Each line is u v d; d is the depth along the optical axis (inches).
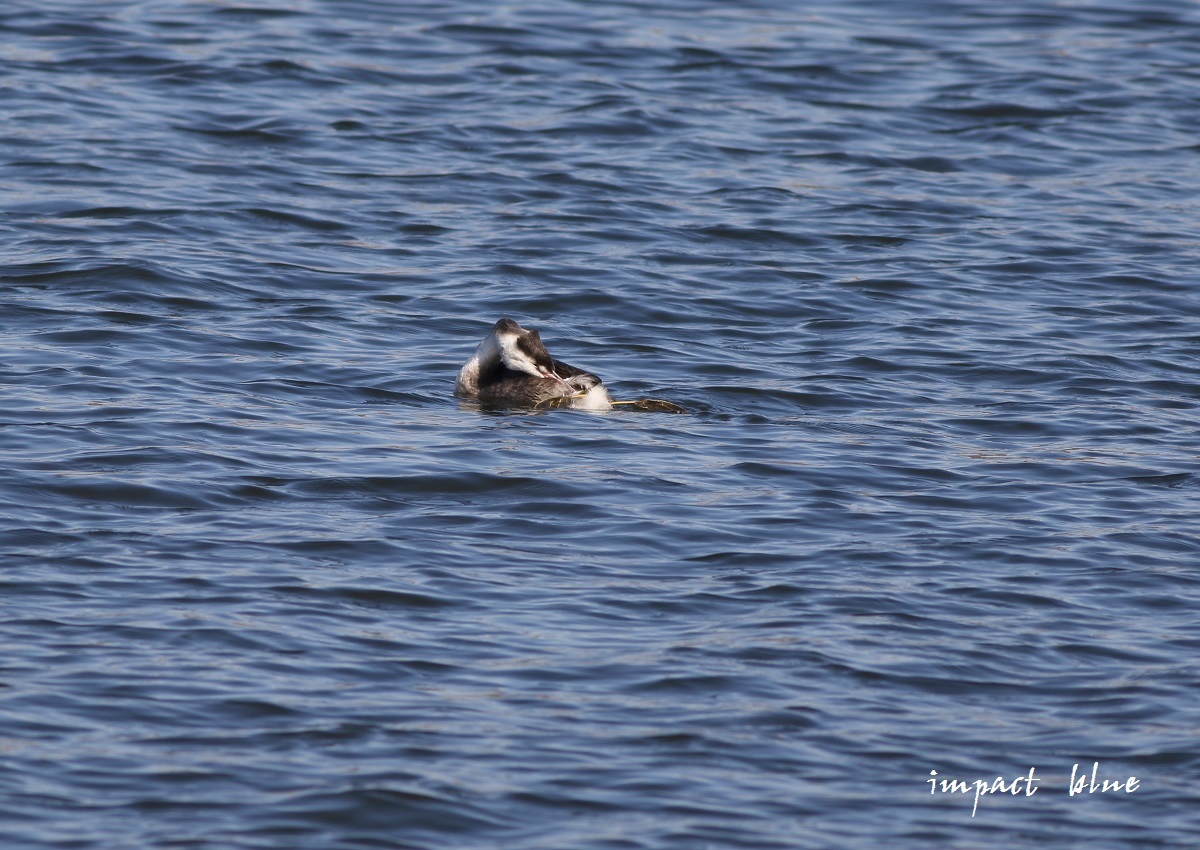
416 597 689.6
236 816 526.0
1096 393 1025.5
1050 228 1393.9
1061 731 599.5
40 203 1326.3
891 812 545.3
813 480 856.3
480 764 561.9
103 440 860.6
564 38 1898.4
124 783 541.3
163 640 638.5
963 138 1636.3
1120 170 1557.6
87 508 767.1
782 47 1902.1
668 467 869.8
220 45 1791.3
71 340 1041.5
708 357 1082.7
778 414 978.1
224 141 1519.4
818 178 1508.4
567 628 668.1
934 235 1371.8
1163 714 611.8
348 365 1035.9
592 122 1620.3
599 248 1304.1
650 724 592.7
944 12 2087.8
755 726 594.2
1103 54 1919.3
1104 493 847.1
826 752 580.4
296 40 1830.7
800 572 732.0
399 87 1706.4
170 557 717.3
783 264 1288.1
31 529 737.6
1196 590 724.0
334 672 621.3
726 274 1259.8
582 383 981.8
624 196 1432.1
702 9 2059.5
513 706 601.9
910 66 1854.1
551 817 532.7
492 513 793.6
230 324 1095.0
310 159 1488.7
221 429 892.6
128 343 1040.8
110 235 1258.6
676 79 1774.1
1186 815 546.9
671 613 685.9
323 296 1170.6
